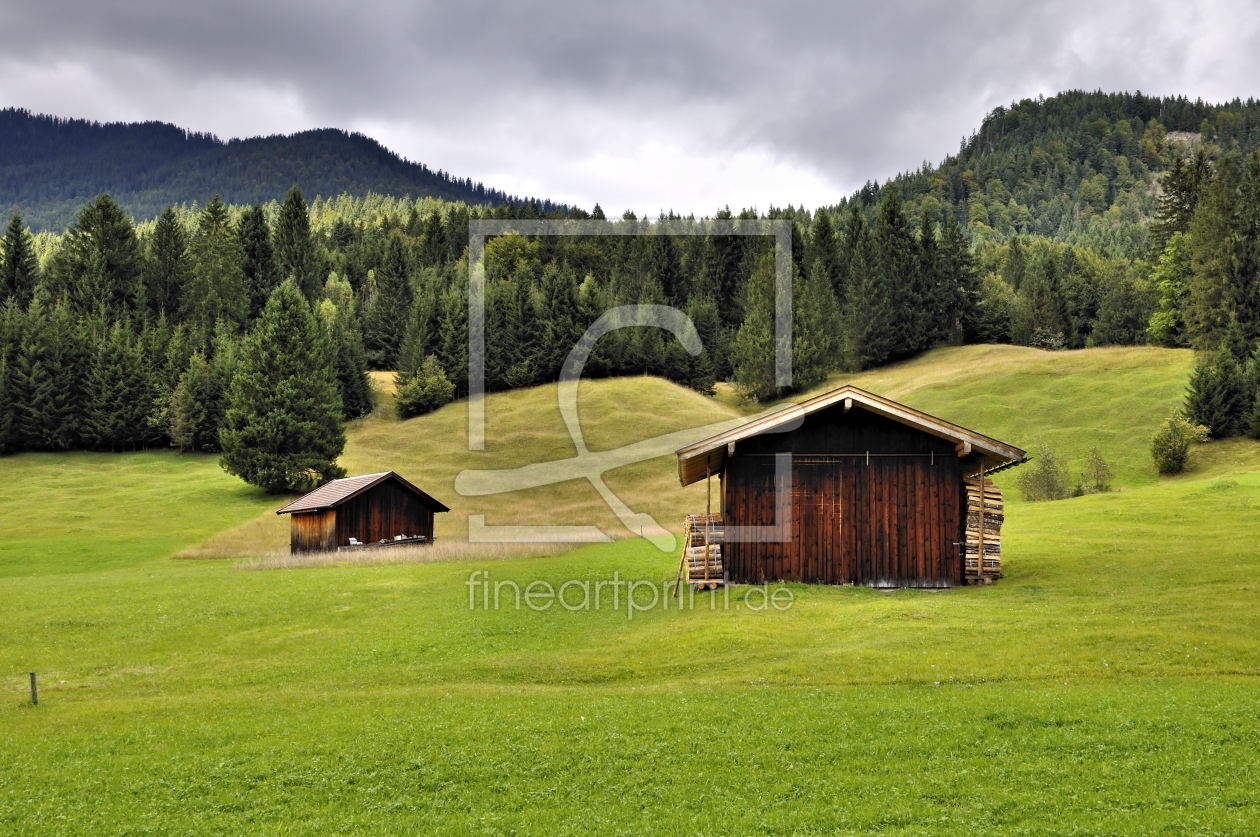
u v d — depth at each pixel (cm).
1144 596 2900
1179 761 1527
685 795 1510
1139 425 8569
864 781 1527
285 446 9450
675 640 2677
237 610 3516
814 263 13438
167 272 15138
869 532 3428
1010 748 1631
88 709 2225
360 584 4047
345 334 11938
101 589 4116
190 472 10356
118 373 11462
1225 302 10019
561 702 2056
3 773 1719
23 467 10481
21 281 14225
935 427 3375
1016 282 18412
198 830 1446
